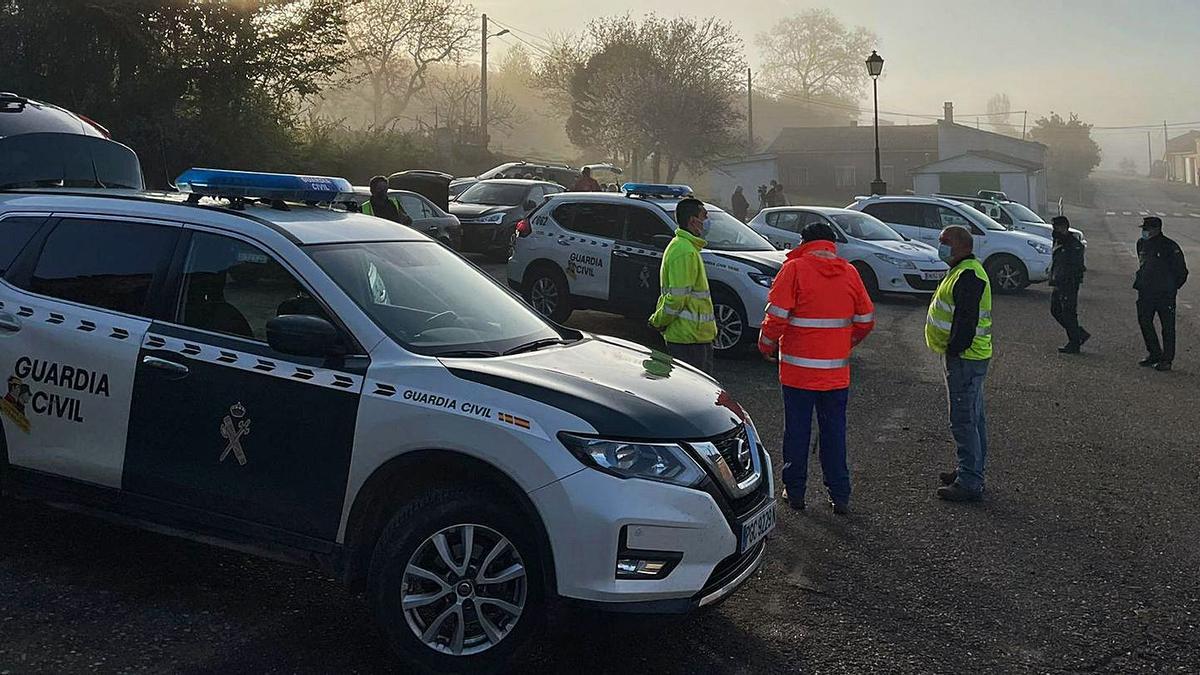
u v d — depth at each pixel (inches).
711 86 1840.6
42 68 782.5
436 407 164.7
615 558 156.5
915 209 863.7
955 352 270.7
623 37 2055.9
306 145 1116.5
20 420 195.9
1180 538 247.8
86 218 201.9
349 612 190.1
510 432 159.5
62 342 192.4
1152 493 285.1
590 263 506.9
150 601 189.2
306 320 170.7
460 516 162.1
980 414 275.6
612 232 505.7
